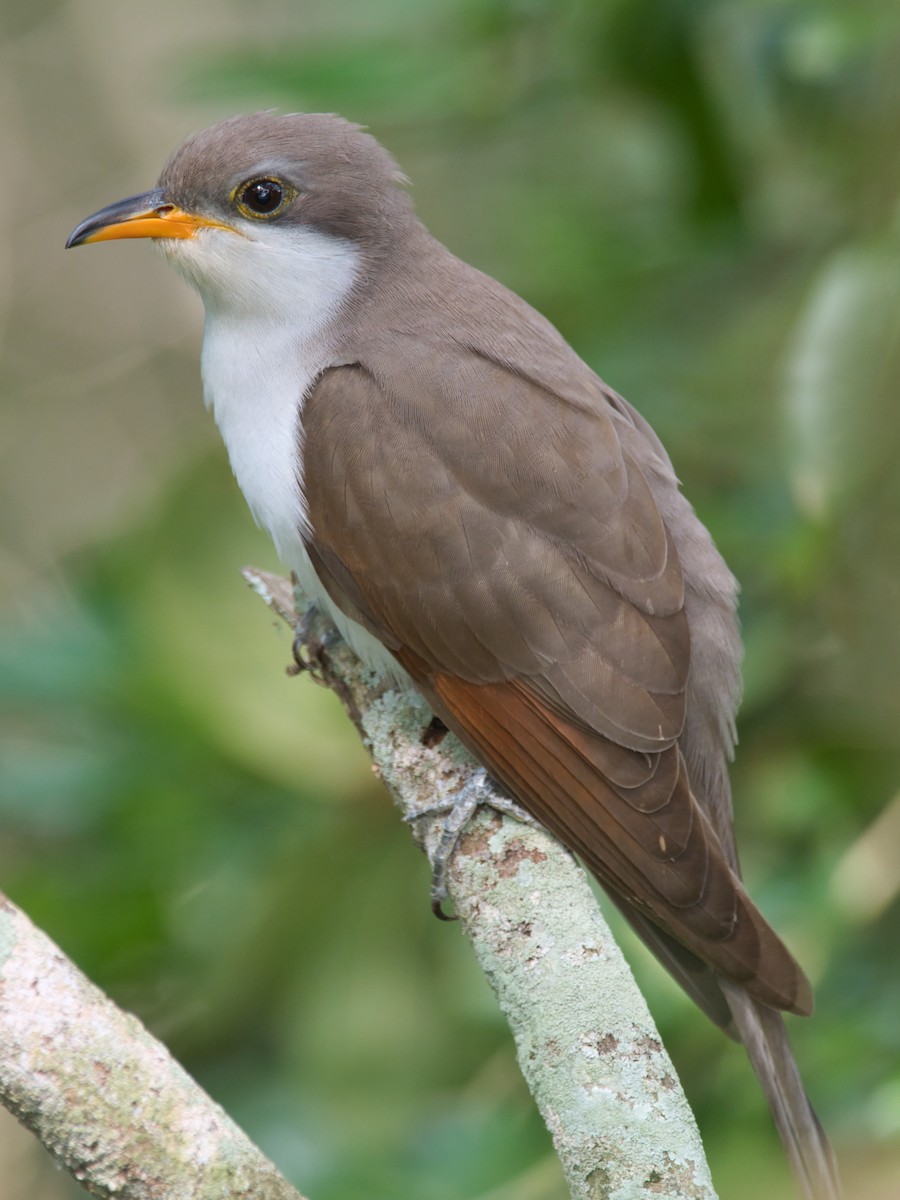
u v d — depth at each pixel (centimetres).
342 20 1093
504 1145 859
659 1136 565
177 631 971
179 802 987
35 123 1809
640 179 1055
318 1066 948
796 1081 715
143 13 1791
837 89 933
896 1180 741
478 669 771
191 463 994
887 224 841
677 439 997
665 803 731
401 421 801
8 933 543
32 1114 530
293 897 952
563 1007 602
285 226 873
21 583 1722
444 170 1412
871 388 801
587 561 771
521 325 845
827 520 820
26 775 1020
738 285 1026
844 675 904
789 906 887
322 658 845
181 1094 542
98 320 1820
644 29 945
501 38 996
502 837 690
